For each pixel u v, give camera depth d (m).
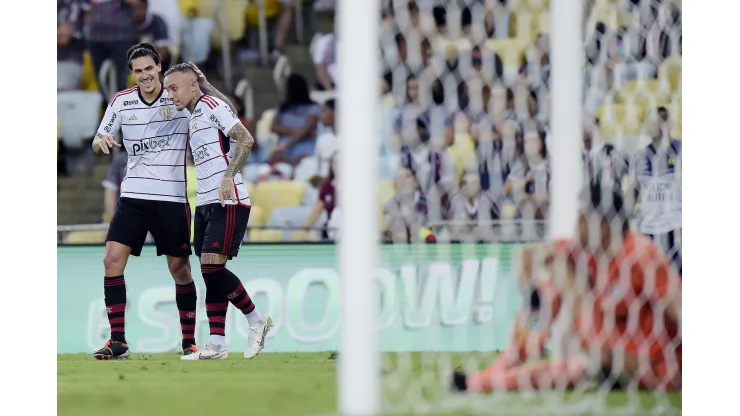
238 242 22.86
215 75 36.06
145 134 23.47
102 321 28.34
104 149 23.67
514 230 27.48
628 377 16.16
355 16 12.94
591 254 16.25
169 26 36.09
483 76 27.39
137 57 23.31
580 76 18.52
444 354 24.23
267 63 36.22
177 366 21.70
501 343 26.95
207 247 22.55
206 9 36.19
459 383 15.45
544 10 27.16
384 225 27.33
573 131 18.45
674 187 26.70
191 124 22.72
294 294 28.45
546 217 27.45
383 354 24.58
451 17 26.14
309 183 34.16
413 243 27.25
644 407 15.02
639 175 26.67
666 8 26.52
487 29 27.22
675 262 26.55
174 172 23.75
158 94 23.44
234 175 22.25
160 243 23.86
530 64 27.36
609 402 15.28
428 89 27.12
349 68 12.93
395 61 23.69
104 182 32.66
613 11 26.55
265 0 36.34
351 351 12.97
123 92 23.62
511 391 15.49
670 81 26.64
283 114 35.44
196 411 14.36
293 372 20.20
